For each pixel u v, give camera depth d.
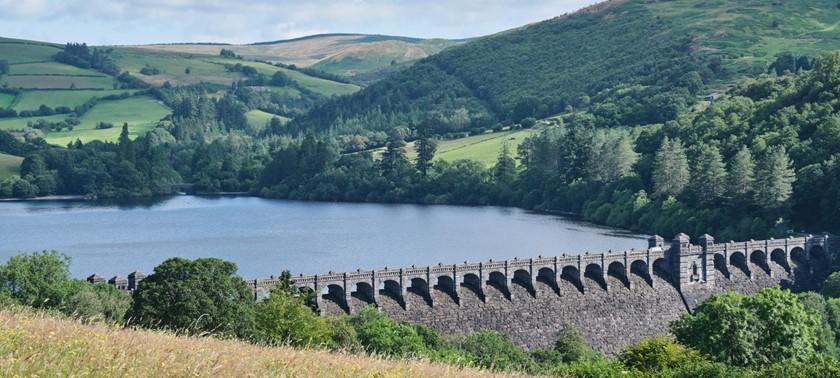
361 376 67.06
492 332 170.62
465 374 77.62
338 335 133.00
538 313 196.38
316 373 65.06
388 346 133.00
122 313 136.25
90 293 138.50
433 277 186.88
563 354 170.75
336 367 68.00
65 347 59.19
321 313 170.88
